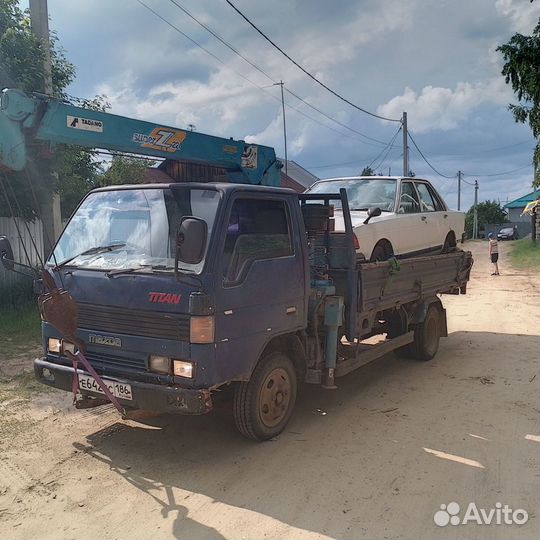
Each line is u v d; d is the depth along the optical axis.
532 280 19.61
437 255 8.12
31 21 10.48
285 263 4.91
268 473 4.33
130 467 4.43
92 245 4.88
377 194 8.00
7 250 4.91
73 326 4.41
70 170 11.26
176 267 4.01
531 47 15.89
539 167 18.61
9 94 5.23
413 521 3.66
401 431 5.21
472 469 4.41
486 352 8.54
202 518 3.70
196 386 4.11
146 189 4.84
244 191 4.60
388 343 6.82
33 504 3.86
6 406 5.73
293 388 5.16
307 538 3.47
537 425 5.36
